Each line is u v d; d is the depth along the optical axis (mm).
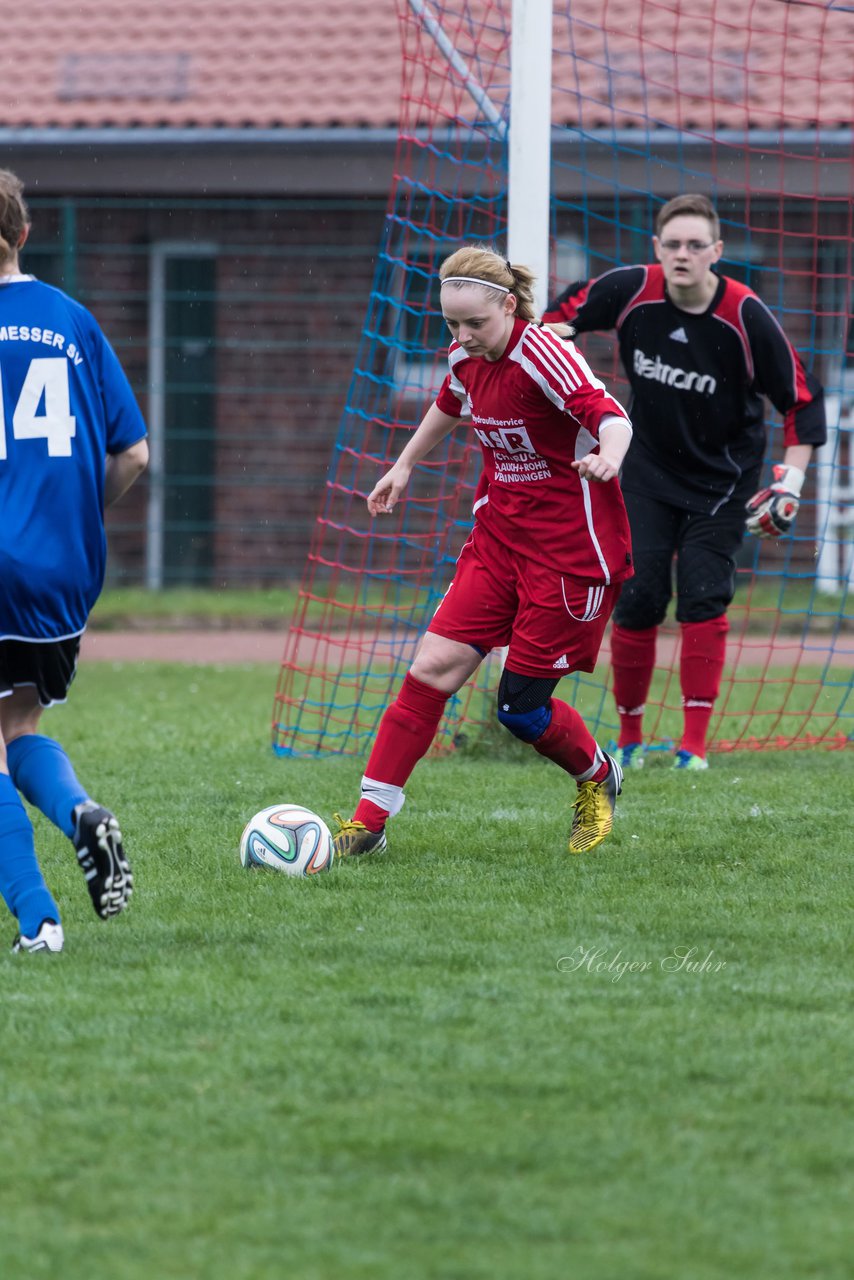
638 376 24156
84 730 30344
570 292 24453
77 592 14008
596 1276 8445
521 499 17531
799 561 55188
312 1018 12391
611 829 19812
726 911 15953
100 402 14312
